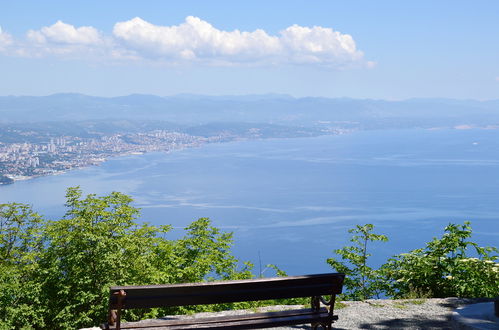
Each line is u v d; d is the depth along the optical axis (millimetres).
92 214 10812
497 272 8562
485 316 6848
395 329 6508
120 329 4934
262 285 5207
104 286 10227
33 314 9594
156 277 10906
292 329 6473
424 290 8891
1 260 10266
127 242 11047
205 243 13938
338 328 6578
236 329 5254
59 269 10508
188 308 9883
